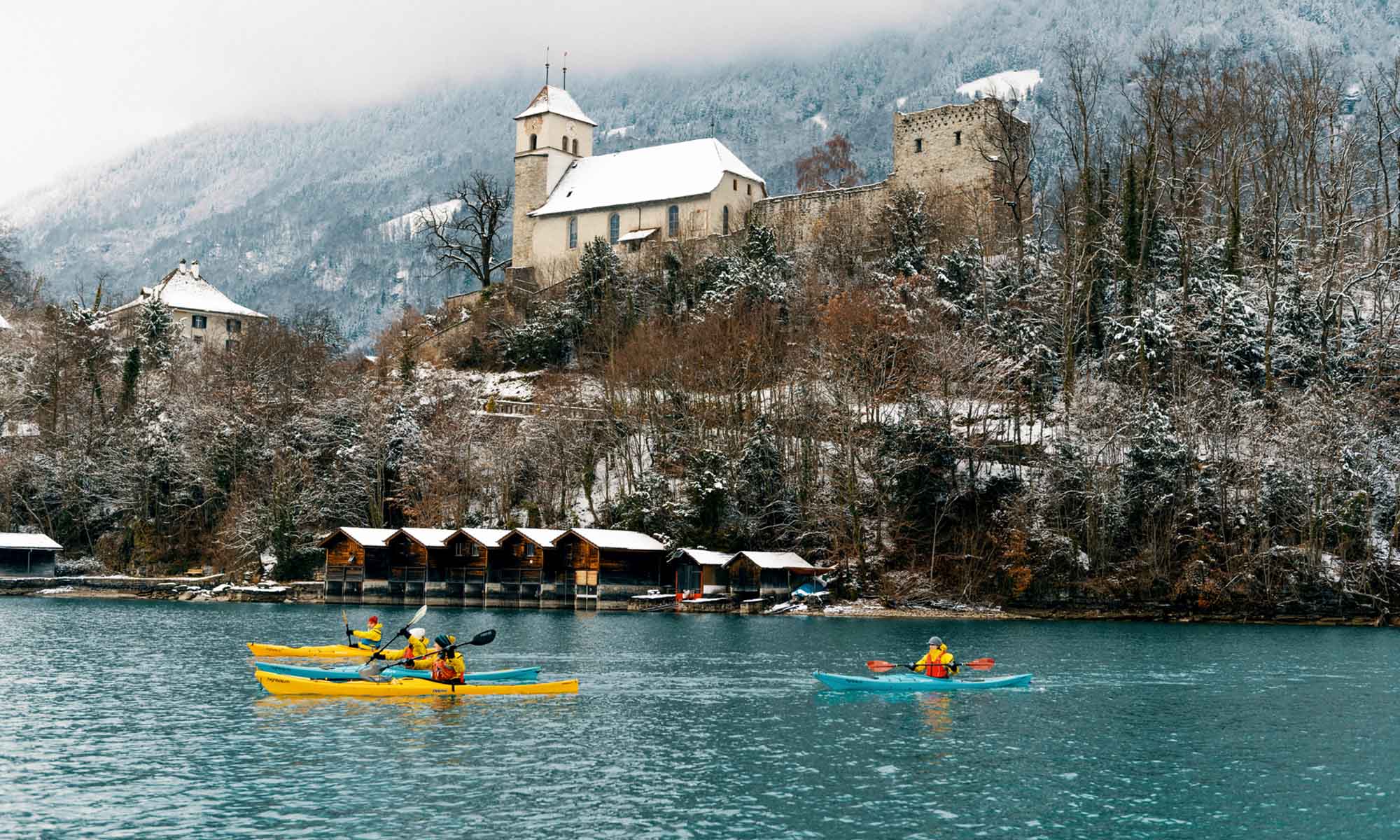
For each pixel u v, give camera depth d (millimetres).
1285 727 42406
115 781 32938
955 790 33031
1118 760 36844
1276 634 78062
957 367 97375
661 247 145750
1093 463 92938
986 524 94375
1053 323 113875
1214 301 108812
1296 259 117625
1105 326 109688
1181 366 99500
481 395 131250
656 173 160375
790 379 105750
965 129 140625
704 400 106562
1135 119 154625
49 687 48656
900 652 63875
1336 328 105875
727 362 107062
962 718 43500
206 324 197750
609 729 40562
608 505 105688
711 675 53812
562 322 140000
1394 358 100750
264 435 116750
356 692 46812
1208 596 87438
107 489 119125
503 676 49375
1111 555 90750
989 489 95500
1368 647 68938
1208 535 88938
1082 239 120062
